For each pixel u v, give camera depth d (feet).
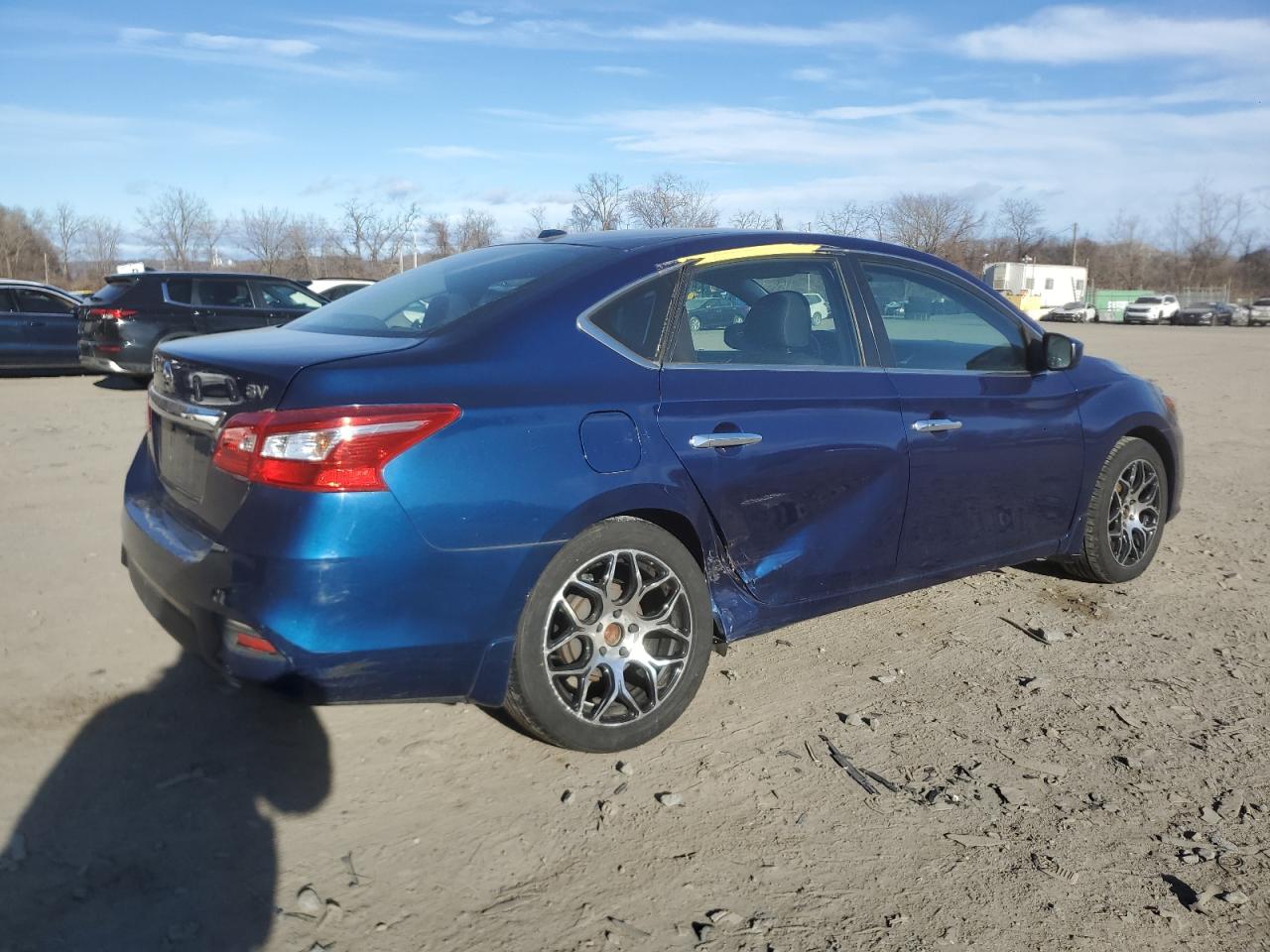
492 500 9.26
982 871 8.86
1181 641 14.24
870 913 8.27
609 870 8.73
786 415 11.45
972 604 15.56
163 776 9.87
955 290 14.02
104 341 39.27
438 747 10.69
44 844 8.71
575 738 10.25
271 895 8.22
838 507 11.99
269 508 8.73
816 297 12.42
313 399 8.83
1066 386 14.97
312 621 8.66
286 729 10.93
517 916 8.10
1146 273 312.50
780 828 9.41
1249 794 10.19
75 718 10.94
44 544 17.07
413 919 8.02
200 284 40.91
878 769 10.53
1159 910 8.40
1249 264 312.29
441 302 10.94
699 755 10.70
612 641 10.39
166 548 9.68
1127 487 16.15
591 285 10.71
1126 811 9.85
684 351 11.05
